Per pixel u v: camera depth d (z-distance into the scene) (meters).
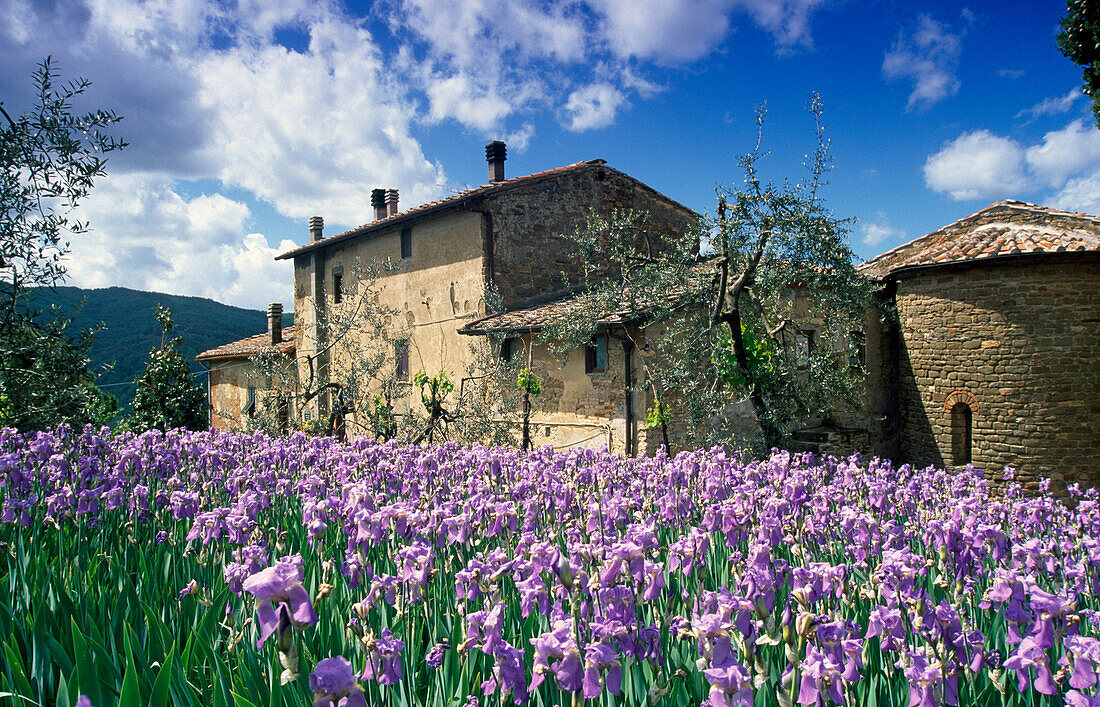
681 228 20.94
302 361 24.72
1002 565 3.85
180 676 2.72
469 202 17.27
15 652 3.01
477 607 3.15
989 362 13.29
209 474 6.47
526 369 15.61
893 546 4.11
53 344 8.84
